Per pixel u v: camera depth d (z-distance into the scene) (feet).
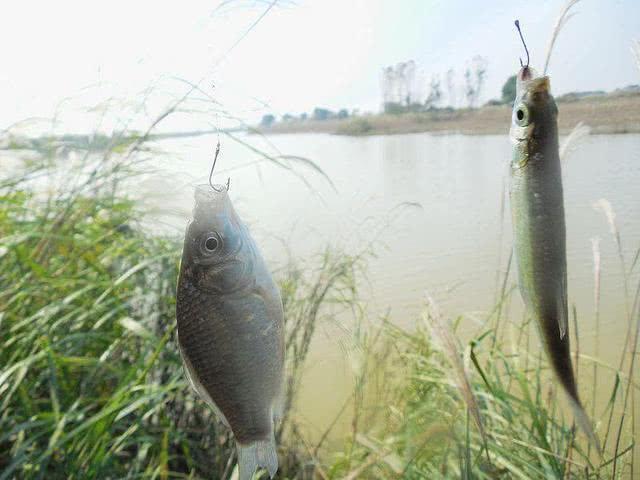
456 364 0.94
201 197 0.62
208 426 1.80
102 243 2.28
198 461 1.71
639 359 2.11
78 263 2.12
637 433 1.79
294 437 1.89
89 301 1.76
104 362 1.54
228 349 0.61
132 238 2.30
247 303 0.61
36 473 1.36
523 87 0.60
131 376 1.42
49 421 1.31
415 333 2.18
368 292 2.88
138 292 1.99
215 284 0.60
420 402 1.67
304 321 2.09
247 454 0.61
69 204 1.84
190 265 0.61
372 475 1.50
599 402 1.98
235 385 0.61
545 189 0.59
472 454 1.48
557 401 1.63
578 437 1.67
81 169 1.99
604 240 3.33
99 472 1.38
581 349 2.24
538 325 0.61
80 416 1.34
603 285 2.81
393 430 1.67
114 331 1.81
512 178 0.62
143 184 2.39
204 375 0.61
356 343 1.96
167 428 1.54
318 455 1.84
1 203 2.02
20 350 1.51
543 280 0.59
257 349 0.62
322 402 2.02
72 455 1.37
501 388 1.67
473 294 2.80
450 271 3.06
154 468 1.59
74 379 1.69
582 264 3.10
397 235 3.65
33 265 1.59
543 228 0.59
